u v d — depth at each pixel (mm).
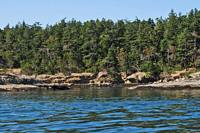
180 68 141250
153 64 139000
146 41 155000
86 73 142250
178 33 157750
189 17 163500
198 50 146625
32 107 40188
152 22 186500
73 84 130750
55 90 87688
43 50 162875
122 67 143375
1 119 28531
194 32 150250
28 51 167125
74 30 172500
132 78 134500
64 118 29156
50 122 26625
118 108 38125
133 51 151125
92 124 25406
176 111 34031
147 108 37750
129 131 22281
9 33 184250
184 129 22891
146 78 133375
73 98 57156
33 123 26109
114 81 136625
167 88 84312
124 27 179250
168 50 149625
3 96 63375
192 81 88438
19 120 27844
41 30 188125
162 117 29281
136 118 28828
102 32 172000
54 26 194500
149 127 23844
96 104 44062
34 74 146250
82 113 33219
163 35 161125
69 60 150625
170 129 22922
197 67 140875
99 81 137250
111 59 144750
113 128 23500
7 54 164500
